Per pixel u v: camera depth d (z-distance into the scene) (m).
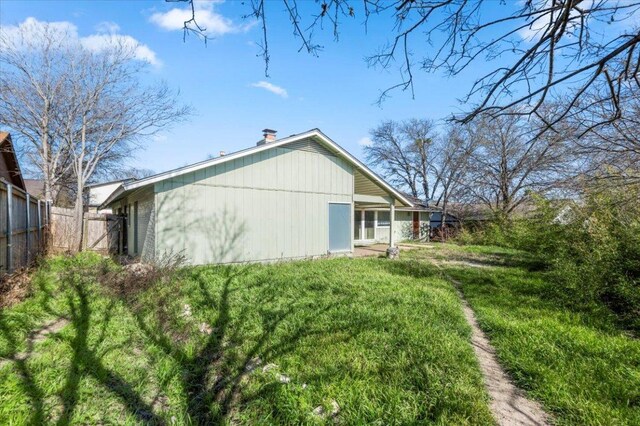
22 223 7.79
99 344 3.84
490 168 20.23
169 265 7.76
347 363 3.44
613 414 2.67
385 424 2.53
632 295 5.24
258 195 10.02
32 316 4.64
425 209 21.84
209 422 2.66
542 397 2.96
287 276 7.53
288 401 2.79
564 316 5.25
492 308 5.77
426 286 7.12
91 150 17.19
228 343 4.05
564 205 8.06
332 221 11.88
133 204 12.45
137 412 2.71
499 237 17.25
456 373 3.26
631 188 4.85
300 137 10.63
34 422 2.48
